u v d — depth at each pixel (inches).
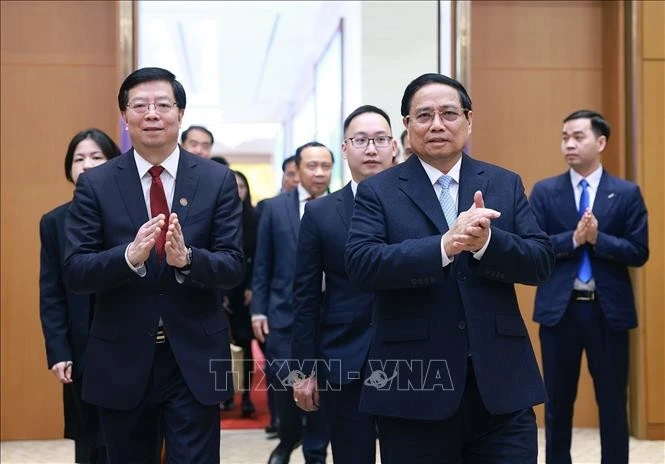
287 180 283.3
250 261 261.7
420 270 93.0
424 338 97.3
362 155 137.7
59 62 233.1
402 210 101.4
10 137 231.3
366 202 103.2
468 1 233.5
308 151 194.1
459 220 90.8
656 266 226.5
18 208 230.8
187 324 111.8
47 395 231.1
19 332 230.1
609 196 174.2
